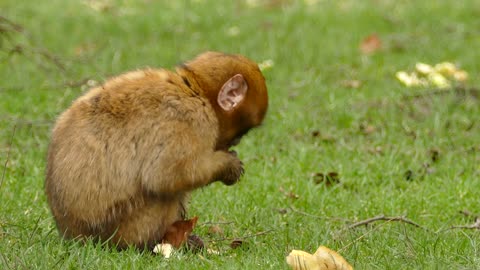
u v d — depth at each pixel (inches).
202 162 364.2
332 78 730.2
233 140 394.0
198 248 382.3
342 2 999.6
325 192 481.4
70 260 350.6
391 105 637.9
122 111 362.0
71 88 663.1
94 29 893.8
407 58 778.2
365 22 909.2
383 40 834.8
